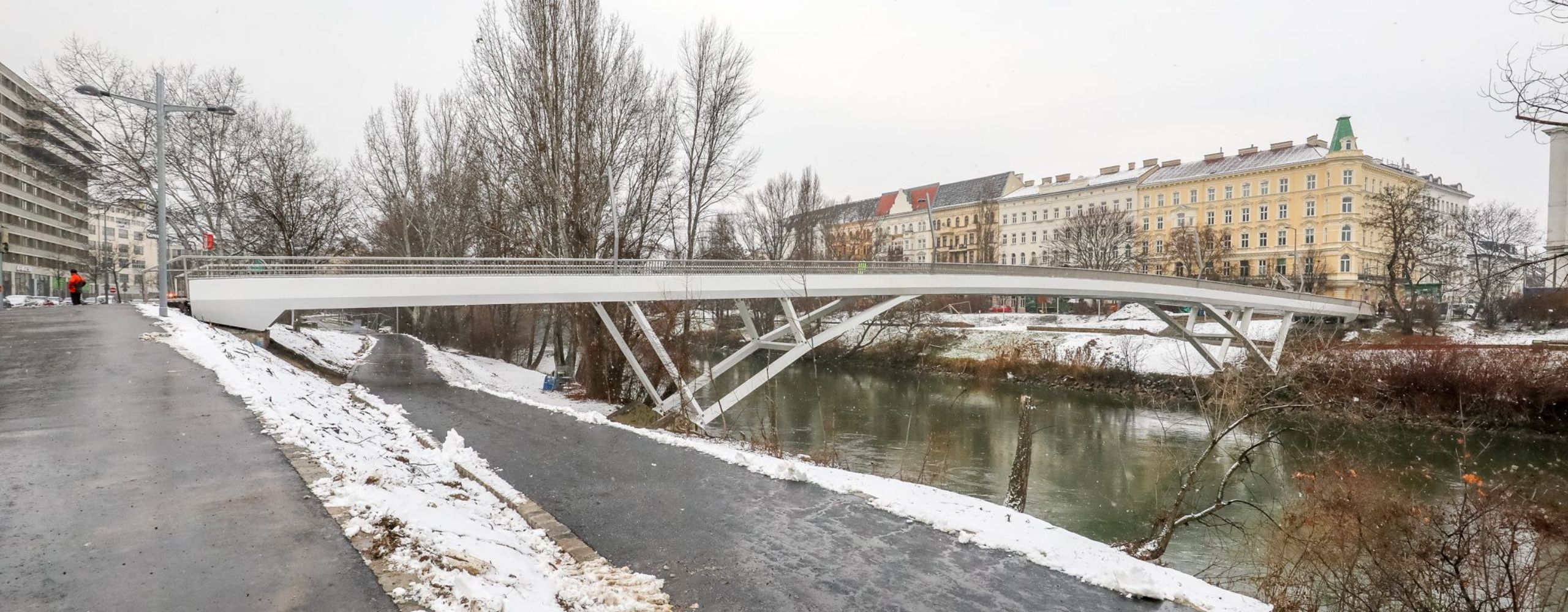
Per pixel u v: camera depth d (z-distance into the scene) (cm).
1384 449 2117
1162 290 3092
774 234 5875
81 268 5966
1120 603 527
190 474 550
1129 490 1869
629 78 2495
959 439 2509
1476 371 2467
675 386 2331
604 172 2395
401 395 1583
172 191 2655
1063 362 3809
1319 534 1047
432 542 458
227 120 2703
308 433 682
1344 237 5700
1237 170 6275
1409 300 4403
